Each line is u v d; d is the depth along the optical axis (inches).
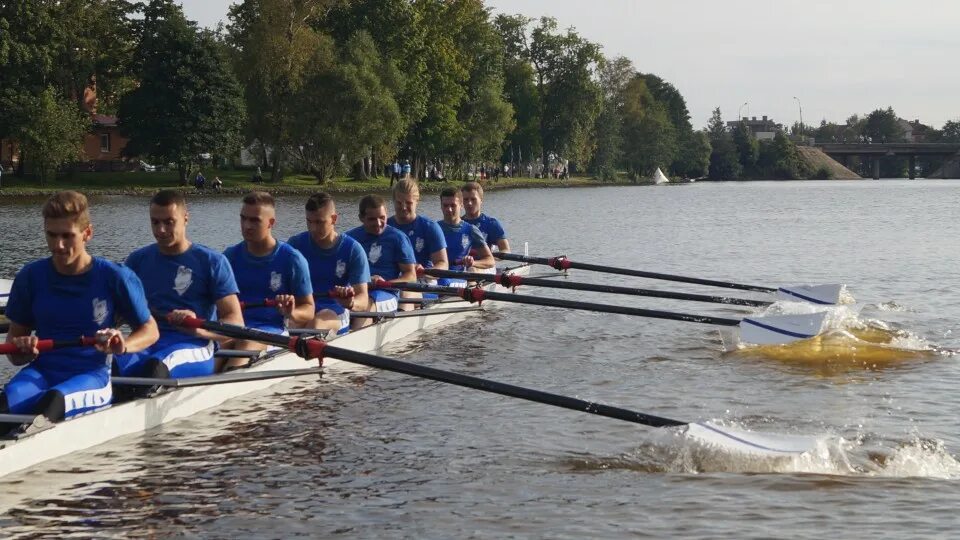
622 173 6530.5
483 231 810.8
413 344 573.0
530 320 662.5
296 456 347.9
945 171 7790.4
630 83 5487.2
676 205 2497.5
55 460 335.6
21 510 293.6
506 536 274.2
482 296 580.4
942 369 490.3
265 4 2805.1
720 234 1433.3
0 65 2593.5
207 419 394.6
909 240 1302.9
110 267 344.5
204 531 280.1
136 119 2795.3
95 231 1338.6
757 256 1096.2
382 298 571.8
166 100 2770.7
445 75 3403.1
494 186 4079.7
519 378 479.5
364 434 375.6
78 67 3068.4
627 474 327.0
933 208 2299.5
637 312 564.7
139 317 349.1
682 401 429.7
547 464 337.4
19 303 345.4
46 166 2691.9
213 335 422.3
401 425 388.5
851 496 302.2
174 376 388.5
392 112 2869.1
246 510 295.6
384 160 3142.2
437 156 3750.0
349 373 483.2
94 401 350.3
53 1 2945.4
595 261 1052.5
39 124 2598.4
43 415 330.6
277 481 321.4
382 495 308.2
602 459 342.0
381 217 593.0
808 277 898.1
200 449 354.3
